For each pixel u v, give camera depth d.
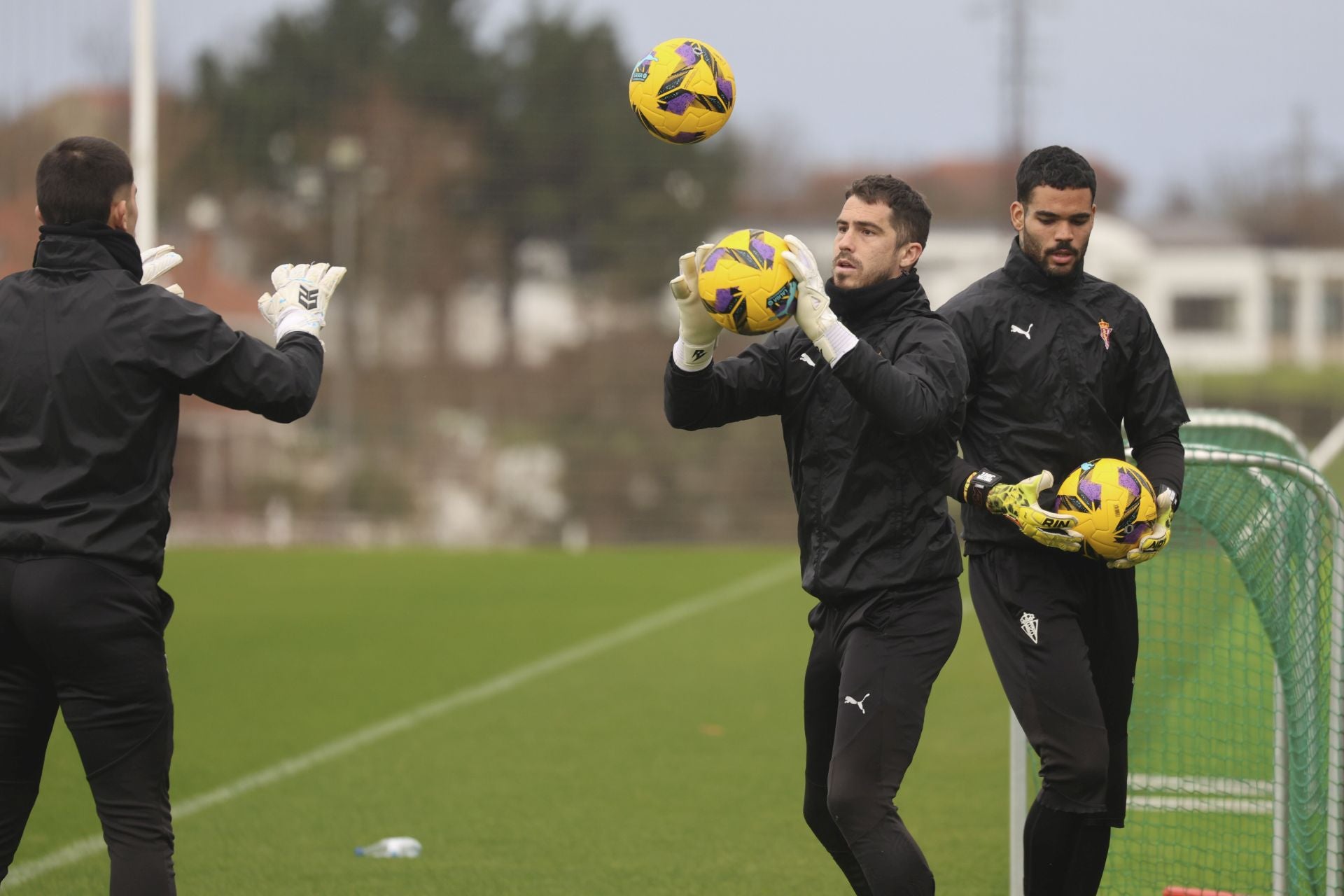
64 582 12.28
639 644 42.12
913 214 14.34
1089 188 15.48
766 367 14.55
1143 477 14.68
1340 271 175.75
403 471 82.06
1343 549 16.12
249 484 80.06
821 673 14.62
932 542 14.00
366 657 39.75
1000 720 31.30
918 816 23.30
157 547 12.90
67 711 12.64
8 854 13.10
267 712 32.28
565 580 58.03
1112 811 16.09
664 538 80.38
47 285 12.82
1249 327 179.00
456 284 94.06
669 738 29.47
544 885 19.42
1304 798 16.77
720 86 15.25
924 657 13.80
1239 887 18.48
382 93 98.56
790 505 80.56
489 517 81.56
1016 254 16.05
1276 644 16.86
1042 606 15.38
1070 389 15.66
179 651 40.72
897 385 12.96
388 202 95.56
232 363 12.78
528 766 26.97
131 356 12.57
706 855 20.92
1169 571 19.09
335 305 92.62
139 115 43.59
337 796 24.69
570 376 86.75
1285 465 16.17
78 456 12.49
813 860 20.67
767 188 119.12
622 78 115.81
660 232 94.88
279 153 97.31
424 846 21.45
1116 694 16.02
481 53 113.62
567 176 95.44
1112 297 15.93
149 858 12.58
